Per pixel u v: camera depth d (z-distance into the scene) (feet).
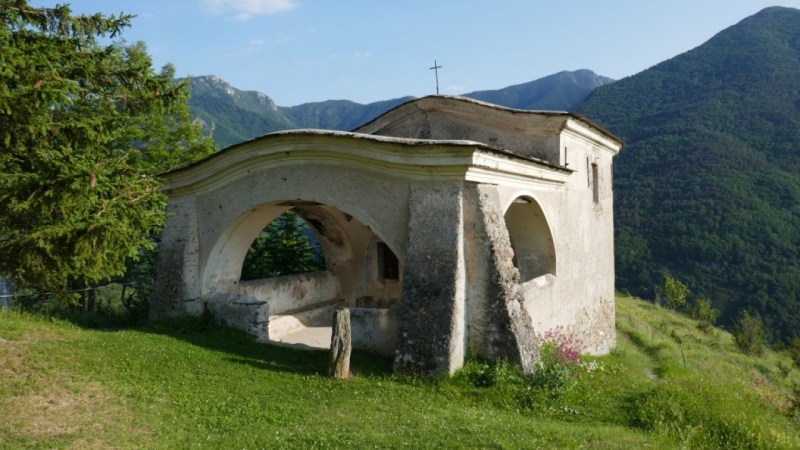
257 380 29.17
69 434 20.63
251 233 44.62
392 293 57.41
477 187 32.81
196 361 31.42
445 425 23.66
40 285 30.07
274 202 39.70
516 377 30.09
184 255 42.57
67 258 26.04
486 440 22.04
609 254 59.72
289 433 22.17
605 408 29.32
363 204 35.55
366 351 34.91
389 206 34.58
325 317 55.88
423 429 23.09
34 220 27.07
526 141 45.50
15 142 25.49
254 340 39.04
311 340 46.24
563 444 22.43
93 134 25.96
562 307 46.70
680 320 102.63
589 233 53.52
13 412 22.00
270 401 26.16
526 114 44.21
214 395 26.35
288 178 38.83
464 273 31.86
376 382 29.78
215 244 42.37
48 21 27.04
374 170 35.01
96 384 25.99
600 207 56.85
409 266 32.17
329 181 37.06
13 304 45.37
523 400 28.53
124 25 29.04
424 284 31.48
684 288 114.52
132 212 26.61
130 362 29.60
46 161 23.50
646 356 61.16
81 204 24.27
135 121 56.08
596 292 55.62
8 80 23.34
